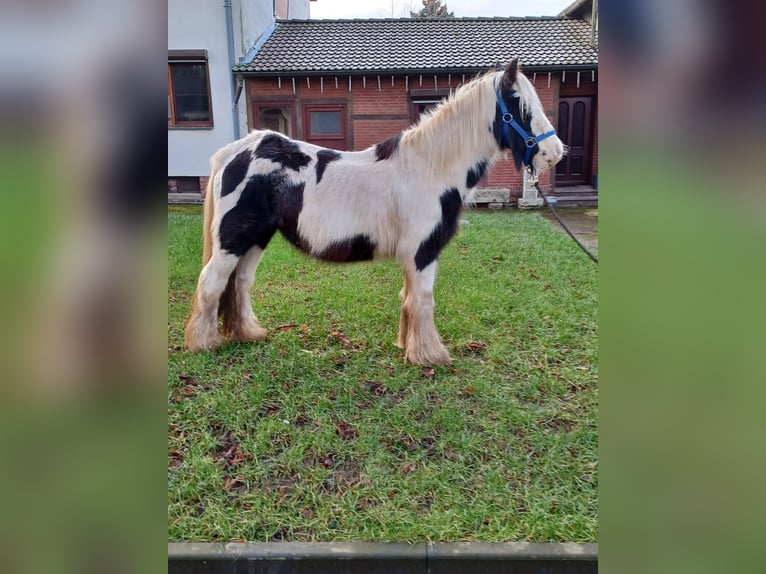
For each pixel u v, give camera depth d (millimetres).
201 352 3525
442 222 3357
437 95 10844
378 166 3385
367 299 4754
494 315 4312
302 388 3129
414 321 3457
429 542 1963
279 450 2566
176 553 1897
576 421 2820
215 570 1905
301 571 1904
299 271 5766
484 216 9516
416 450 2564
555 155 3352
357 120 11000
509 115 3305
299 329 4055
